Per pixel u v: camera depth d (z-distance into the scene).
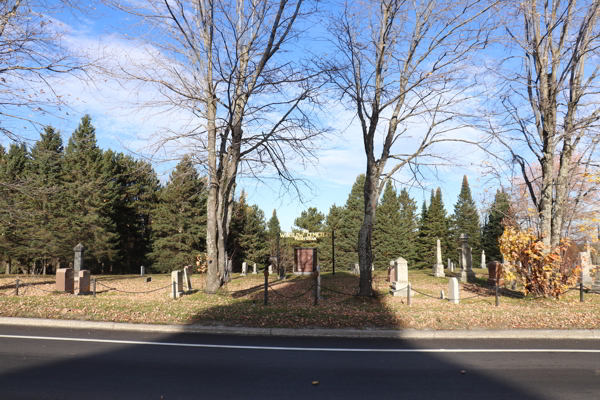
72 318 10.67
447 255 62.38
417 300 15.00
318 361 7.45
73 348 7.97
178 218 45.25
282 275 25.50
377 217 61.06
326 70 13.88
